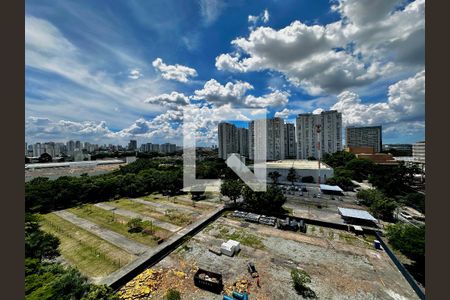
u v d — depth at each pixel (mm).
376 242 20406
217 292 14477
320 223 26500
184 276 16328
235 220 28625
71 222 27969
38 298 10477
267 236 23266
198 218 28797
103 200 39500
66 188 36250
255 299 13867
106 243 21750
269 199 30031
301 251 19906
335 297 14047
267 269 17078
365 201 34219
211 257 19031
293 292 14477
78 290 12000
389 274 16406
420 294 14016
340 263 17922
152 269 17266
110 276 16031
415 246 16031
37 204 32250
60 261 18422
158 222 27766
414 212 31844
